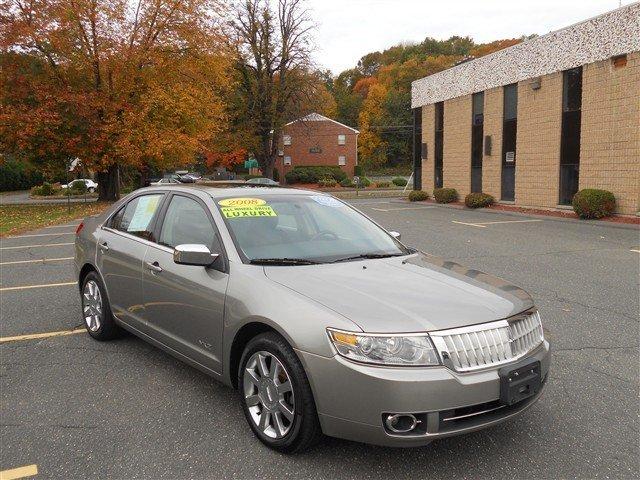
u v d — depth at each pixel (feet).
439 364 9.57
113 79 101.24
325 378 9.83
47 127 92.12
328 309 10.28
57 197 151.74
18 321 20.68
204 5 106.93
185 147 104.73
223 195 14.61
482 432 11.78
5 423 12.36
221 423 12.27
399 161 293.02
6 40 86.43
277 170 210.79
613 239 44.09
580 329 19.30
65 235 51.24
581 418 12.44
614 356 16.51
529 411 12.81
